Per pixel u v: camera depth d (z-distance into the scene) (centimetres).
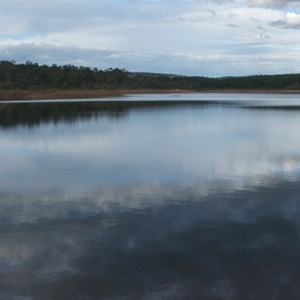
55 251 640
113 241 674
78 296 508
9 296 511
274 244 645
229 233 697
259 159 1392
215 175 1152
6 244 671
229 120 2942
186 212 820
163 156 1468
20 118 3203
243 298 493
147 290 516
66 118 3181
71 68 12200
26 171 1241
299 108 4312
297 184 1037
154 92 12369
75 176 1164
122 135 2109
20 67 11206
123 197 939
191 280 536
